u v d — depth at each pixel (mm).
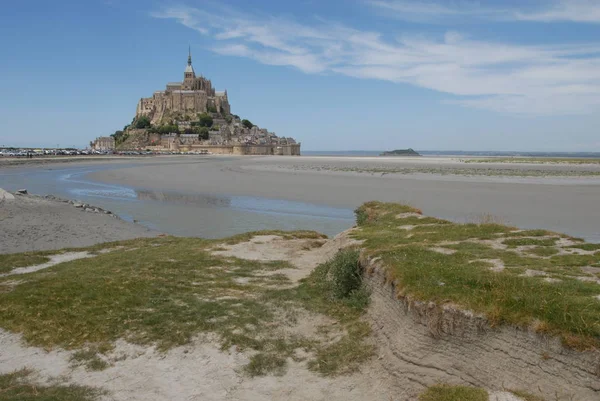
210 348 10227
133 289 13391
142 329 11047
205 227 29688
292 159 164500
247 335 10727
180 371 9438
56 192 50781
